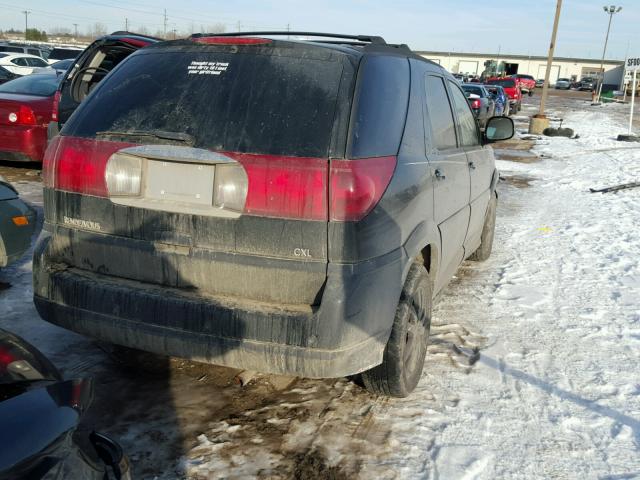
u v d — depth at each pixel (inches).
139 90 124.2
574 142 804.0
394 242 119.3
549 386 151.4
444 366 159.2
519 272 244.1
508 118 205.0
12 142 356.2
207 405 134.3
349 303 108.7
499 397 144.9
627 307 208.2
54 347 156.3
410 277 132.6
